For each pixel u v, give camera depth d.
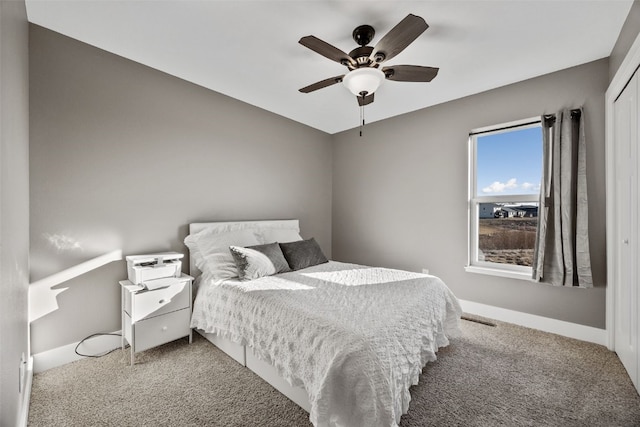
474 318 2.94
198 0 1.71
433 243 3.38
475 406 1.64
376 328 1.43
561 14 1.81
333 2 1.72
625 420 1.52
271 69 2.52
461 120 3.13
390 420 1.19
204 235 2.72
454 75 2.61
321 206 4.33
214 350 2.29
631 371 1.87
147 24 1.94
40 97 1.98
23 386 1.52
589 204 2.38
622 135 2.02
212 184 2.99
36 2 1.73
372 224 3.98
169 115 2.66
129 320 2.11
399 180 3.68
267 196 3.57
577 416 1.56
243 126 3.28
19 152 1.45
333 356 1.30
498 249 3.01
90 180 2.20
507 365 2.05
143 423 1.51
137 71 2.45
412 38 1.63
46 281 2.01
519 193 2.86
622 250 2.05
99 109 2.25
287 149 3.81
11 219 1.19
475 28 1.95
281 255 2.78
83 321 2.17
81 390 1.78
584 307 2.44
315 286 2.14
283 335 1.62
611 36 2.04
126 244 2.38
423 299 1.93
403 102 3.25
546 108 2.60
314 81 2.76
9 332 1.12
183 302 2.34
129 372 1.98
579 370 1.98
